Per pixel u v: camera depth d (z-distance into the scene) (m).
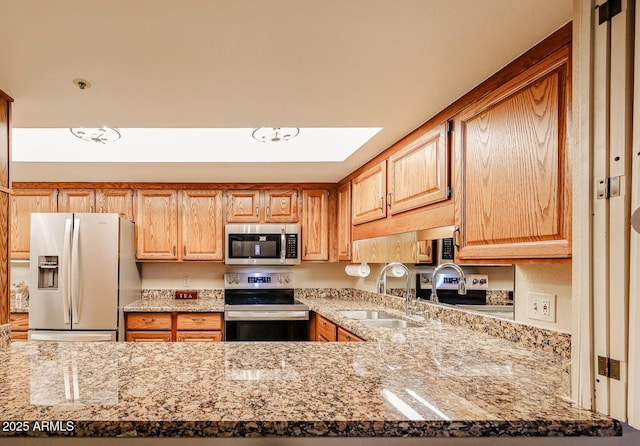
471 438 1.00
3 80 1.55
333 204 3.98
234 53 1.37
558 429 0.91
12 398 1.03
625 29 0.88
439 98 1.77
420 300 2.72
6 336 1.64
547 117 1.25
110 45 1.30
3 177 1.65
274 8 1.12
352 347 1.62
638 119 0.86
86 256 3.26
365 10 1.13
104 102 1.79
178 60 1.41
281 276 4.27
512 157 1.41
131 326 3.52
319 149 3.05
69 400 1.01
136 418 0.91
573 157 1.00
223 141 2.93
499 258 1.46
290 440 1.00
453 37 1.28
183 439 1.00
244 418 0.91
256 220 3.92
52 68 1.45
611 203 0.90
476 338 1.85
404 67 1.48
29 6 1.08
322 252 3.95
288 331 3.61
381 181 2.73
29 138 2.81
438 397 1.05
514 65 1.42
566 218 1.17
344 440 1.00
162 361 1.39
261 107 1.88
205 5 1.10
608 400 0.92
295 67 1.47
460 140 1.75
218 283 4.20
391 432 0.91
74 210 3.78
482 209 1.58
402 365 1.35
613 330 0.90
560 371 1.30
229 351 1.54
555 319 1.55
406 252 2.91
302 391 1.09
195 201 3.88
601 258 0.92
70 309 3.24
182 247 3.85
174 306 3.62
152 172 3.41
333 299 4.12
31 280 3.25
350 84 1.62
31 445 0.99
